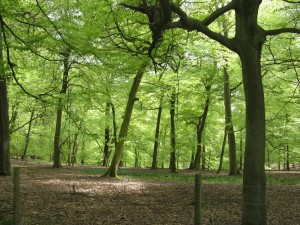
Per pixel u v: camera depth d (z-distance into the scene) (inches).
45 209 376.2
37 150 1937.7
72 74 861.8
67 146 1578.5
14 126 1551.4
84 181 690.8
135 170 1282.0
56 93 768.3
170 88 880.9
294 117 1160.8
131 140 1165.1
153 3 371.9
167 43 449.1
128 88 994.1
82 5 421.1
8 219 306.7
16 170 270.2
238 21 313.1
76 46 434.9
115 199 466.3
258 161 301.0
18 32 497.4
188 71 903.7
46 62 633.6
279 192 563.8
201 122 1253.7
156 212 386.6
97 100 810.2
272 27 676.7
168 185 660.1
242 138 1413.6
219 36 315.3
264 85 804.0
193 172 1224.2
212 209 412.2
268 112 1053.2
